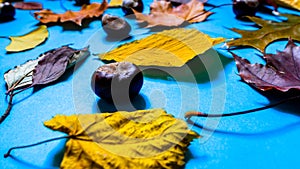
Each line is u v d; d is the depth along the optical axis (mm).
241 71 306
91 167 234
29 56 353
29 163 247
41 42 373
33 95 302
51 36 387
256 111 281
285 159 248
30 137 266
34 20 426
